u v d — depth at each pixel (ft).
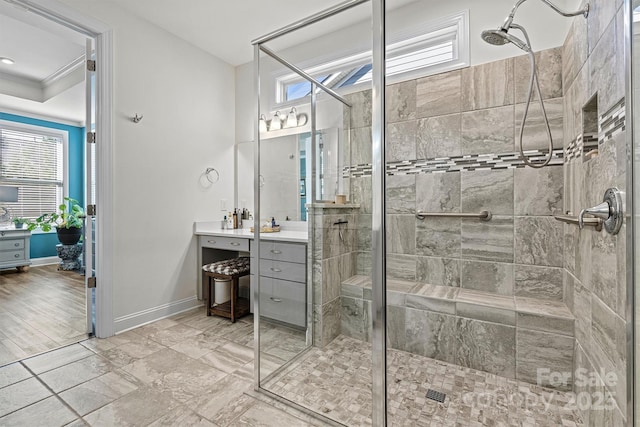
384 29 4.91
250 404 5.32
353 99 5.45
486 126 7.07
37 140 17.87
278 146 6.37
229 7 8.51
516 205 6.81
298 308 5.90
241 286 9.94
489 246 6.95
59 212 18.63
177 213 9.88
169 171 9.64
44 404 5.28
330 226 5.53
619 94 3.74
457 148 7.22
